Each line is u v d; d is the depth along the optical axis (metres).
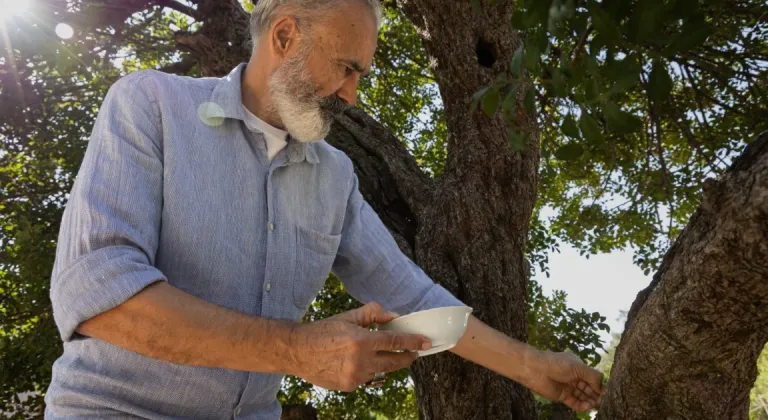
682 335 1.11
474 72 2.69
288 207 1.40
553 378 1.55
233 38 3.50
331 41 1.34
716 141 4.12
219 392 1.27
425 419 2.40
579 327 3.08
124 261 1.07
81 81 4.71
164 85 1.31
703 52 3.34
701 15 1.01
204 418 1.28
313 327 1.10
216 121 1.33
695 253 1.05
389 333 1.11
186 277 1.26
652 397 1.22
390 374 4.95
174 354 1.07
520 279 2.53
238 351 1.07
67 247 1.11
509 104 1.22
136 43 4.86
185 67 4.32
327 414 5.25
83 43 3.92
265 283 1.33
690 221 1.16
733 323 1.05
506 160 2.60
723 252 0.99
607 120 1.03
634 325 1.23
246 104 1.42
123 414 1.20
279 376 1.40
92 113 4.75
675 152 4.61
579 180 4.90
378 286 1.61
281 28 1.38
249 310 1.32
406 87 5.71
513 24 1.26
